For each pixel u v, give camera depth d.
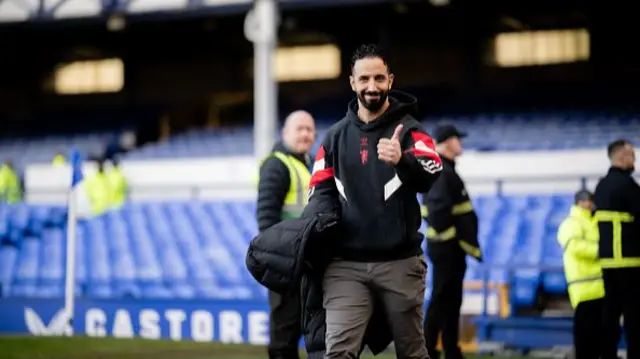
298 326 6.77
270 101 17.94
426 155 4.41
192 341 9.80
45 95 27.88
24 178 21.72
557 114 21.16
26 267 15.97
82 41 25.75
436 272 7.39
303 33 25.34
